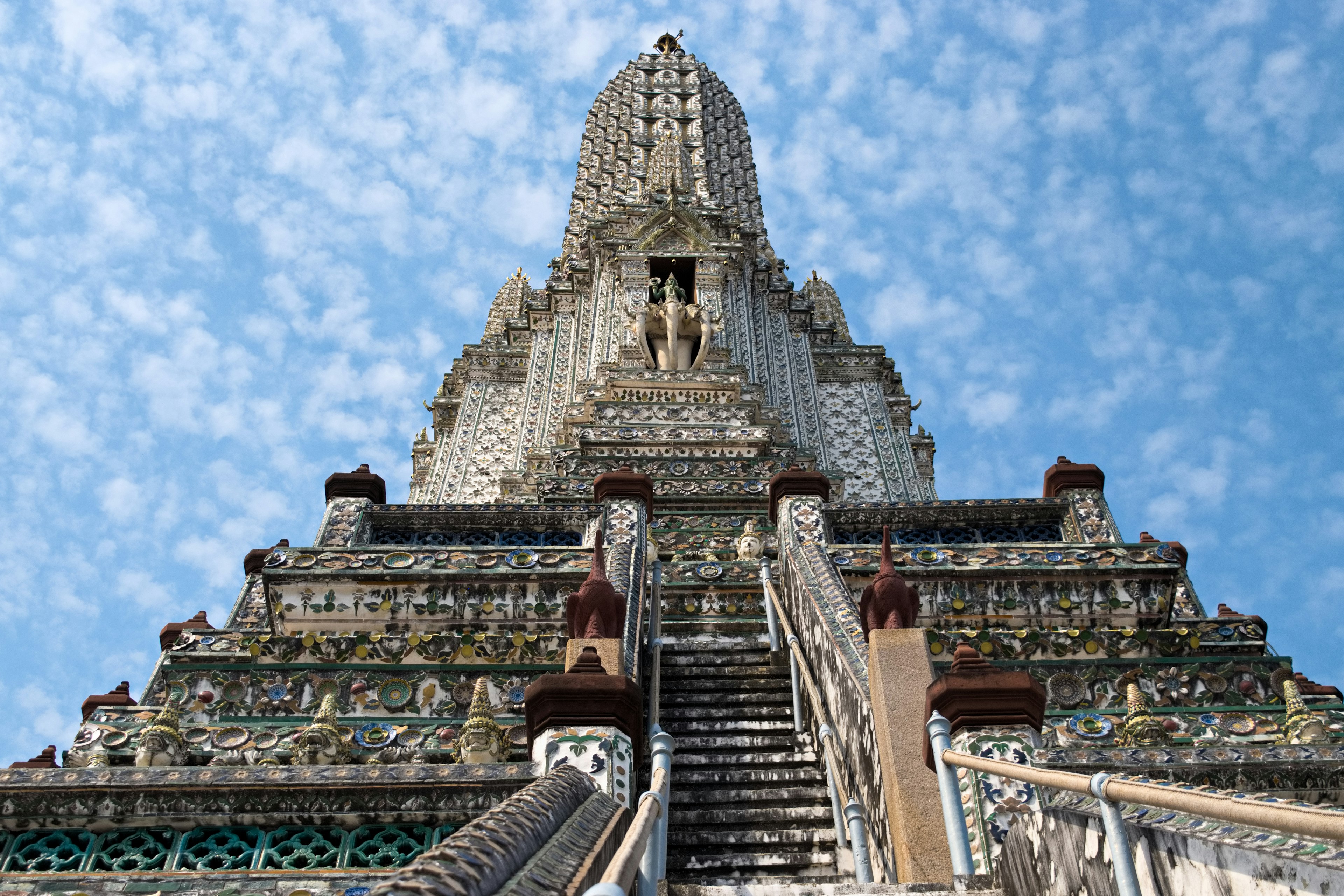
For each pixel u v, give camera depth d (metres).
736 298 33.03
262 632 12.20
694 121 42.62
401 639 11.30
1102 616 12.63
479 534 14.35
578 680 8.36
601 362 29.38
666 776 7.18
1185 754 7.37
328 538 13.84
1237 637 12.35
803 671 11.56
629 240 32.81
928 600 12.70
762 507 19.11
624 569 12.46
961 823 7.38
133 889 6.65
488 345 37.94
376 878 6.73
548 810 5.04
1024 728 7.90
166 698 10.30
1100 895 4.80
